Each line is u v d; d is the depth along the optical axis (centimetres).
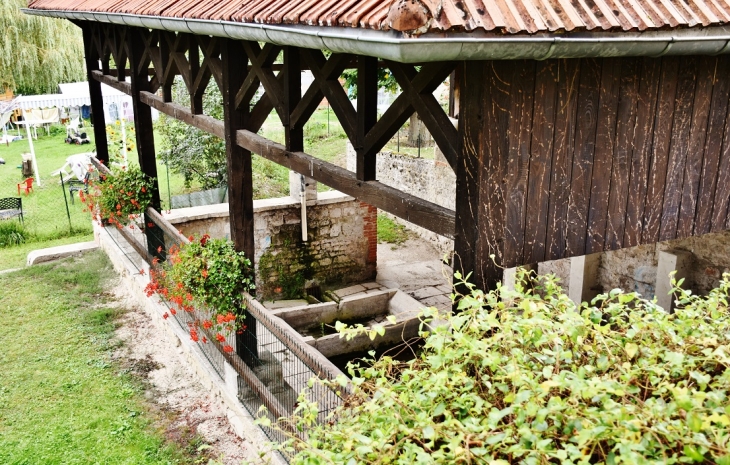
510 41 228
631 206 352
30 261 998
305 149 1661
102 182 846
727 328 269
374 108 369
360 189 381
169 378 661
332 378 371
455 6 224
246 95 501
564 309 272
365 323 870
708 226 388
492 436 204
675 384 237
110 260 978
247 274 547
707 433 192
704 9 280
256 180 1367
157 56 677
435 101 316
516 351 232
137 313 812
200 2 436
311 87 411
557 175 318
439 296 970
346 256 1016
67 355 706
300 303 966
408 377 256
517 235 313
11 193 1499
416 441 236
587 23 247
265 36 324
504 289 271
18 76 1941
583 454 186
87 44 916
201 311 612
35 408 605
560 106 307
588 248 343
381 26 219
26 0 1905
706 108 358
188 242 594
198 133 1270
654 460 191
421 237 1230
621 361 243
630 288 668
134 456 536
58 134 2355
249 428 526
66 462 527
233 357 539
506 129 293
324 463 221
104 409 605
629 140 337
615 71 319
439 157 1114
